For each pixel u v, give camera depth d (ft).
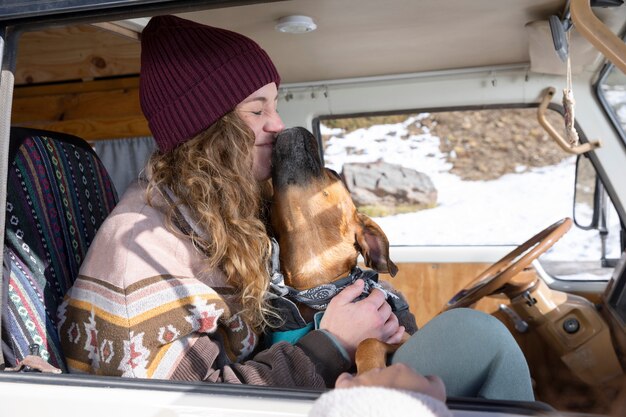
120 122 10.20
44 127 10.55
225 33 5.78
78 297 5.23
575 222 9.73
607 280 9.78
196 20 6.90
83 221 6.70
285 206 5.49
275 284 5.44
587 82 8.64
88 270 5.25
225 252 5.32
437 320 4.44
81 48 10.14
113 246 5.16
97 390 4.08
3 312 5.32
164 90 5.71
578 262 9.96
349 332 5.19
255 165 6.04
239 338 5.46
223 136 5.65
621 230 9.39
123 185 10.28
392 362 4.58
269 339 5.69
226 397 3.90
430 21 6.98
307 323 5.55
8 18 4.46
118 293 4.95
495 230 17.85
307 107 9.65
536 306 8.53
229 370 4.79
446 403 3.70
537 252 7.91
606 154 8.83
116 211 5.48
